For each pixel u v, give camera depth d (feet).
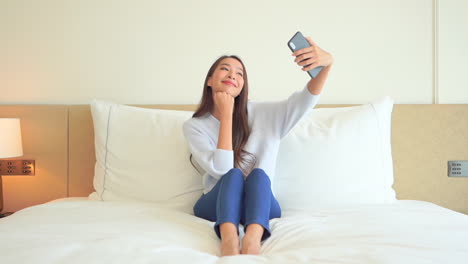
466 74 6.09
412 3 6.11
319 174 4.52
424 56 6.12
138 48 6.18
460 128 5.74
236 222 3.15
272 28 6.14
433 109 5.75
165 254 2.46
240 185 3.49
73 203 4.45
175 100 6.19
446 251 2.42
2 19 6.14
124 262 2.27
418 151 5.74
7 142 5.35
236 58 4.66
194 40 6.17
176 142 5.01
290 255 2.48
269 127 4.62
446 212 3.85
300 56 3.93
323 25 6.13
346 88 6.13
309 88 4.34
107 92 6.18
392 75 6.13
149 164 4.93
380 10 6.11
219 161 3.98
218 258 2.53
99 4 6.16
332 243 2.79
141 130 5.14
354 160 4.63
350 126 4.86
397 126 5.75
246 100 4.67
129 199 4.88
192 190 4.78
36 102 6.15
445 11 6.07
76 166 5.82
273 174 4.47
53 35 6.15
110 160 5.08
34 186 5.84
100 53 6.17
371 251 2.43
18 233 2.98
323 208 4.36
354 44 6.13
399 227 3.14
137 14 6.16
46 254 2.39
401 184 5.73
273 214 3.93
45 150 5.85
